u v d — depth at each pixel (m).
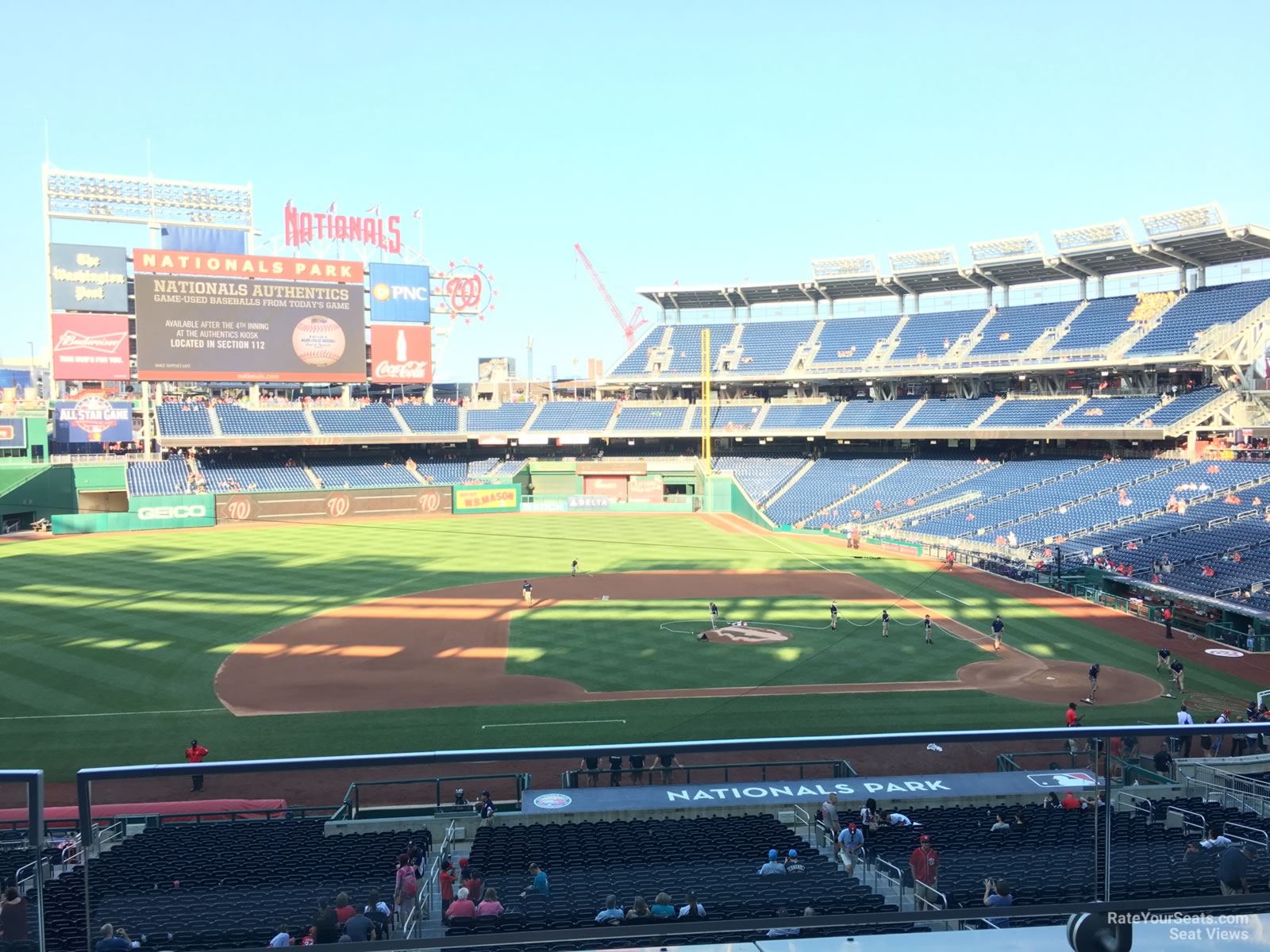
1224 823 12.75
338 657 38.09
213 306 83.19
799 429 90.00
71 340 79.69
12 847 11.09
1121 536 55.59
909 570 58.50
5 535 73.94
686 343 102.88
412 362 92.00
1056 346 80.06
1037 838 10.98
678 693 33.12
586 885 10.19
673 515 91.12
